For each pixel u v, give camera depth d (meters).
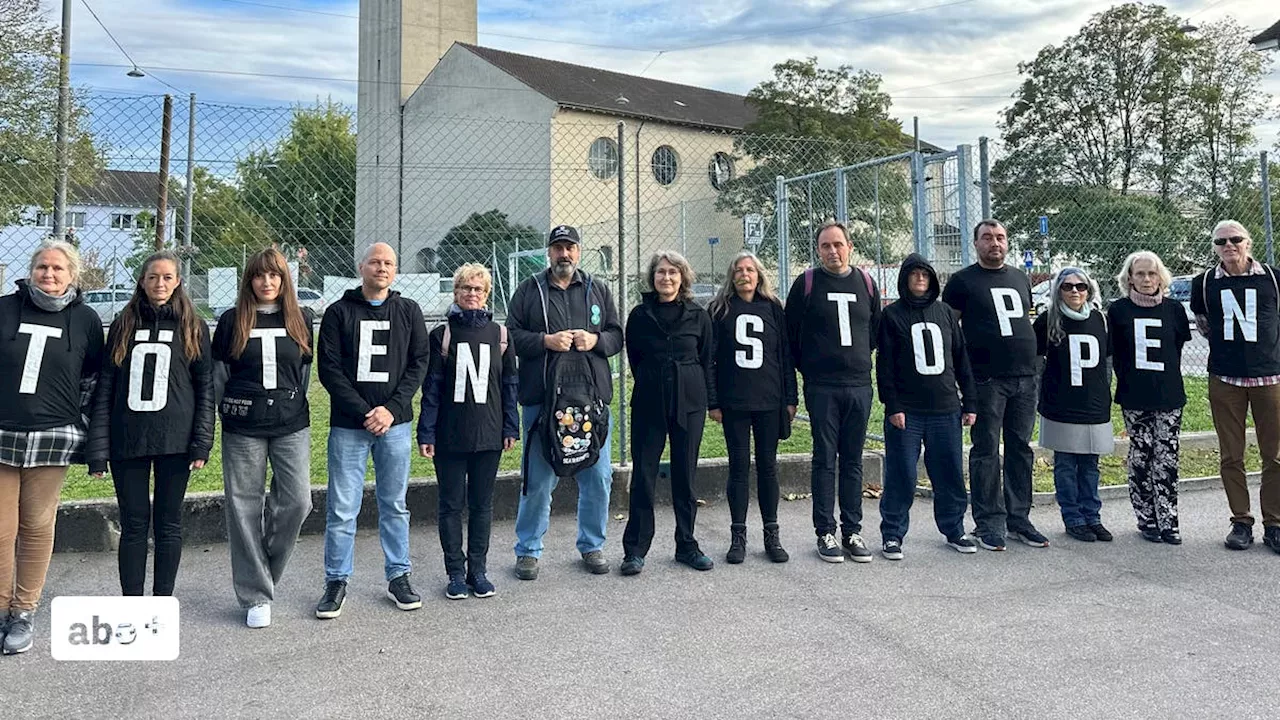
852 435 4.81
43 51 12.39
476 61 34.84
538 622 3.81
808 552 4.93
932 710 2.90
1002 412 5.02
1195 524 5.46
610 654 3.42
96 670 3.26
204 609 3.97
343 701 3.00
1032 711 2.88
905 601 4.06
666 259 4.62
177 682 3.16
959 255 6.46
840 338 4.77
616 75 42.06
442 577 4.49
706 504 6.04
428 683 3.15
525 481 4.47
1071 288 5.14
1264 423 4.87
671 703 2.97
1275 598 4.06
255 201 7.15
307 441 3.91
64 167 5.74
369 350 3.97
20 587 3.53
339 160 7.66
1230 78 33.28
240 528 3.75
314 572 4.54
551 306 4.55
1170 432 5.07
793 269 10.22
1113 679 3.14
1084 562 4.69
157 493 3.73
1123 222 10.82
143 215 6.07
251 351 3.77
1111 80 33.97
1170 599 4.06
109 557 4.72
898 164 9.26
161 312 3.67
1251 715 2.84
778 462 6.20
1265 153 8.23
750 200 30.48
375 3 39.59
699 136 35.09
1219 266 5.12
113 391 3.65
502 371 4.35
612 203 31.69
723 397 4.71
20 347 3.46
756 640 3.57
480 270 4.32
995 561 4.73
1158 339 5.07
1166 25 33.06
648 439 4.57
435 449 4.22
